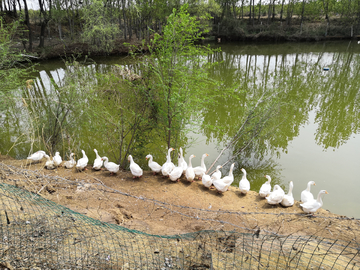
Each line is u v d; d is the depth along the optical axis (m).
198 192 8.53
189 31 9.43
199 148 13.55
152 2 35.41
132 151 12.15
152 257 4.57
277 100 12.09
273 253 5.17
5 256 4.28
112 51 35.84
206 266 4.63
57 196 6.95
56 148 11.74
